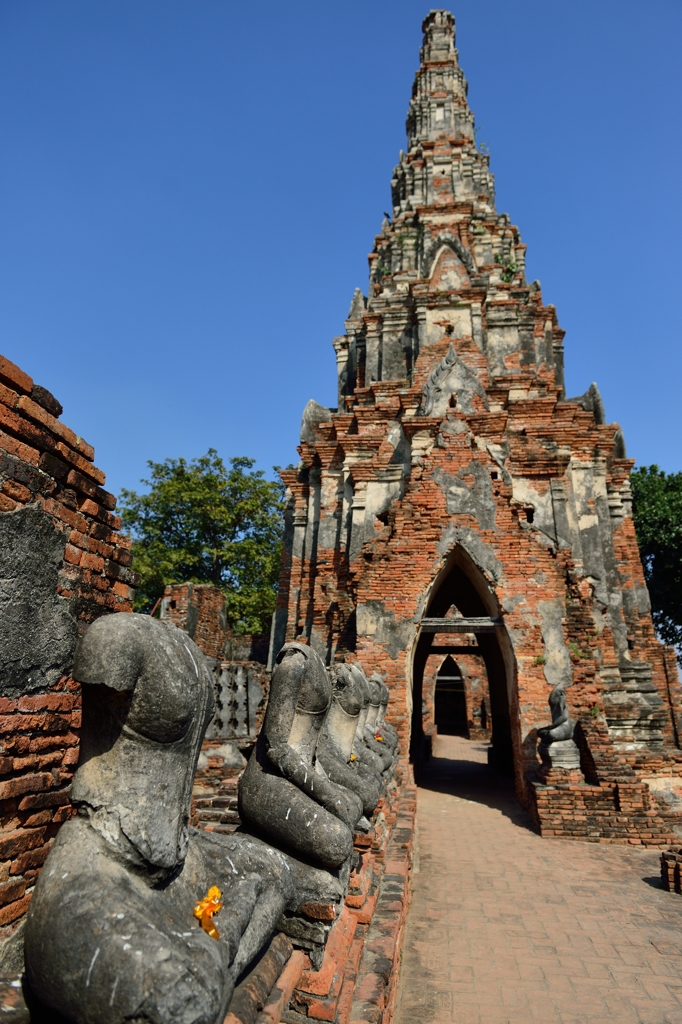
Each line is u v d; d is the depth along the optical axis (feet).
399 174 98.99
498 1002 20.15
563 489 61.62
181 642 10.18
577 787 42.06
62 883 8.21
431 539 52.03
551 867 34.68
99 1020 7.39
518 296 78.23
